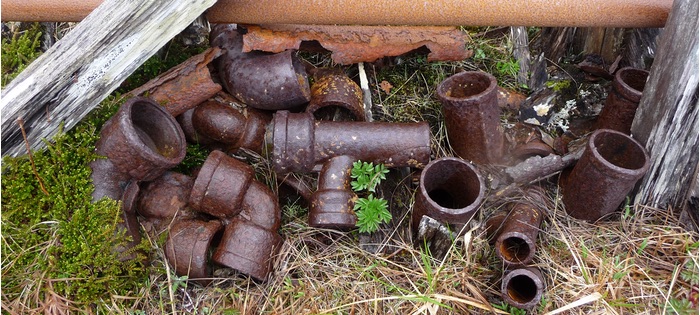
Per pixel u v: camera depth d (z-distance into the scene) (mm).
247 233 745
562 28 1002
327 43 852
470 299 729
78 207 735
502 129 860
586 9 775
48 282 700
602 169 730
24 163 744
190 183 796
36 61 733
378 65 964
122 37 731
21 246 718
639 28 895
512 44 1030
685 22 699
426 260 758
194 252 727
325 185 783
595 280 742
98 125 786
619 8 774
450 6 771
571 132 909
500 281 744
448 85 826
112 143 720
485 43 1038
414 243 806
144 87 807
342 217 766
